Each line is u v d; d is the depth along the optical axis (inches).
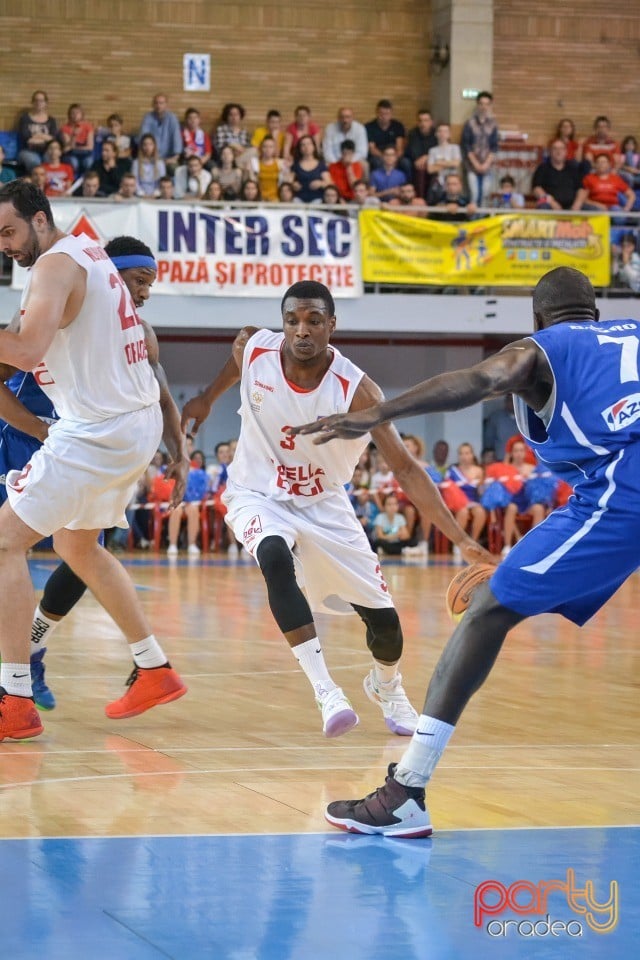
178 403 930.7
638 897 147.6
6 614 232.8
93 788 199.0
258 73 920.3
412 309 802.8
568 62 949.2
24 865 156.3
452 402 160.2
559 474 174.9
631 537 164.1
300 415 233.6
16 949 126.7
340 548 237.8
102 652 365.1
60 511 232.8
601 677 338.3
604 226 816.3
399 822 172.7
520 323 813.9
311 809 188.1
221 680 319.0
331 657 364.2
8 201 228.4
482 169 837.2
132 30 901.8
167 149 831.7
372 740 245.3
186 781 205.6
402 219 796.0
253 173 813.9
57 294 221.3
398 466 224.2
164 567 706.8
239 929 134.7
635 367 168.2
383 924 137.3
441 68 920.3
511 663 365.1
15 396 240.4
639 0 956.0
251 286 780.0
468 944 131.7
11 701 234.4
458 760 226.8
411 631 436.1
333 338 916.0
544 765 223.1
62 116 896.9
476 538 826.8
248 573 671.8
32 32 889.5
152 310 771.4
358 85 932.0
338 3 926.4
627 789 205.0
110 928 134.0
